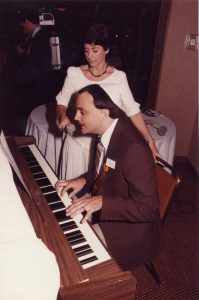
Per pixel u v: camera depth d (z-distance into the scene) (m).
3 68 4.23
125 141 1.50
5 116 4.45
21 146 1.94
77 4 3.71
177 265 2.45
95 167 1.76
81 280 1.00
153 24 3.70
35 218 1.27
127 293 1.03
